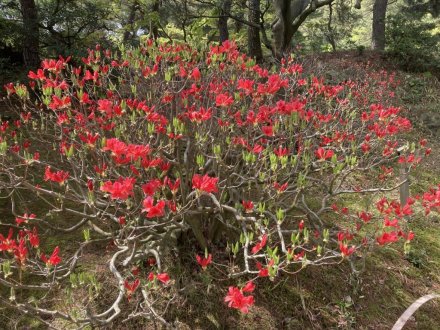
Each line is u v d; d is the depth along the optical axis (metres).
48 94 2.30
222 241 3.11
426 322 3.08
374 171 4.96
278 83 2.67
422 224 4.29
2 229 3.08
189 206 2.13
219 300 2.70
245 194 3.20
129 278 2.65
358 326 2.88
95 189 2.64
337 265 3.29
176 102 2.85
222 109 2.72
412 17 11.84
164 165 2.15
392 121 3.19
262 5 8.55
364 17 23.11
